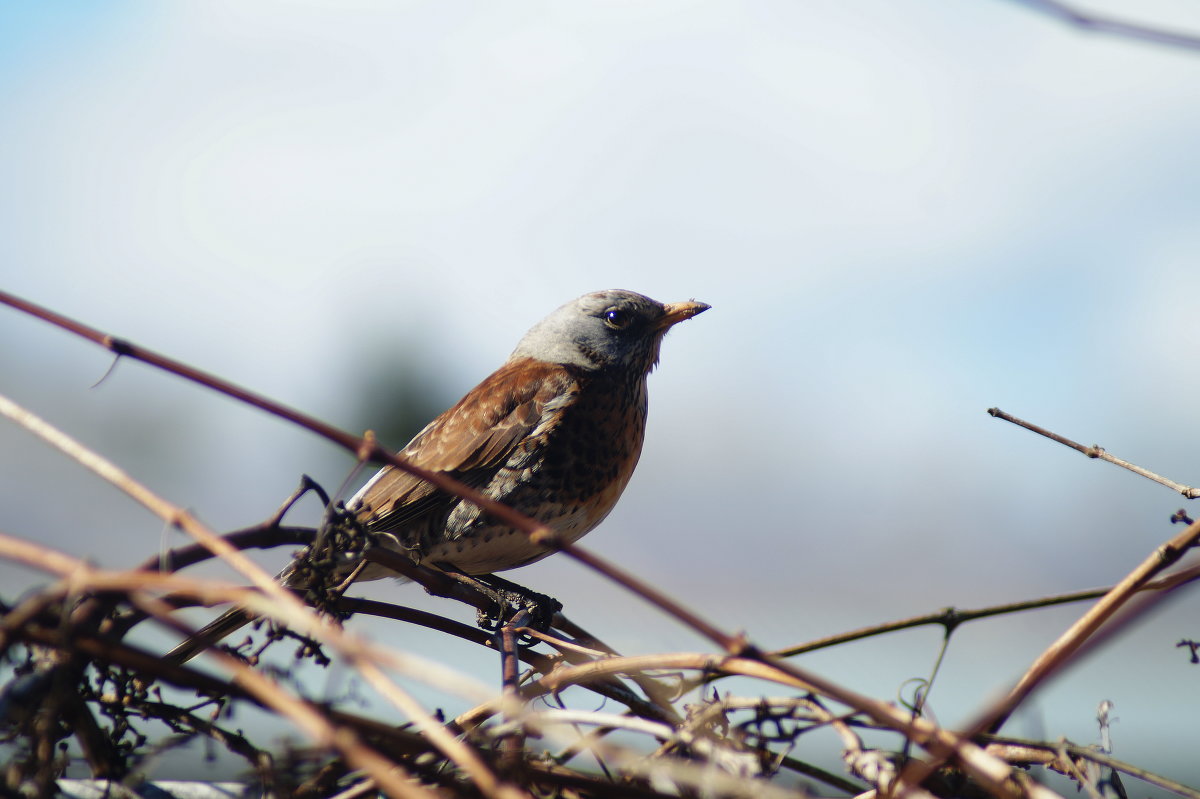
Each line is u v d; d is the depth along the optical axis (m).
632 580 2.55
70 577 2.46
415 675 2.32
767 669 2.71
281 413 2.72
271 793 2.87
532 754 3.05
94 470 2.56
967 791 3.00
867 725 2.84
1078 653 2.57
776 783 3.08
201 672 2.62
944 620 3.28
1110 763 2.80
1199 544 2.67
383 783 2.16
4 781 2.65
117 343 2.68
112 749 2.90
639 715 3.30
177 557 2.92
